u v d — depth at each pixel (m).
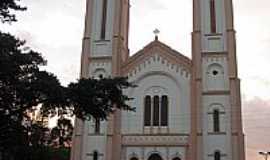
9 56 25.02
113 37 55.16
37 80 26.08
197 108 49.81
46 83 25.92
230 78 50.19
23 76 26.34
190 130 49.62
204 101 50.25
